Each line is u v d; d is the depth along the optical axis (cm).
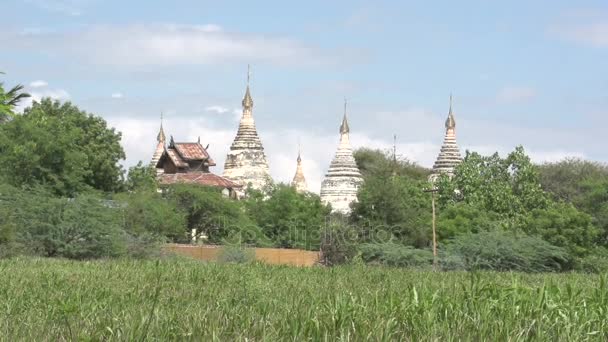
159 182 8050
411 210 6581
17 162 6088
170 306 1647
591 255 5431
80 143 7319
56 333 1230
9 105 1964
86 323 1305
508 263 4838
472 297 1451
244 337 1203
